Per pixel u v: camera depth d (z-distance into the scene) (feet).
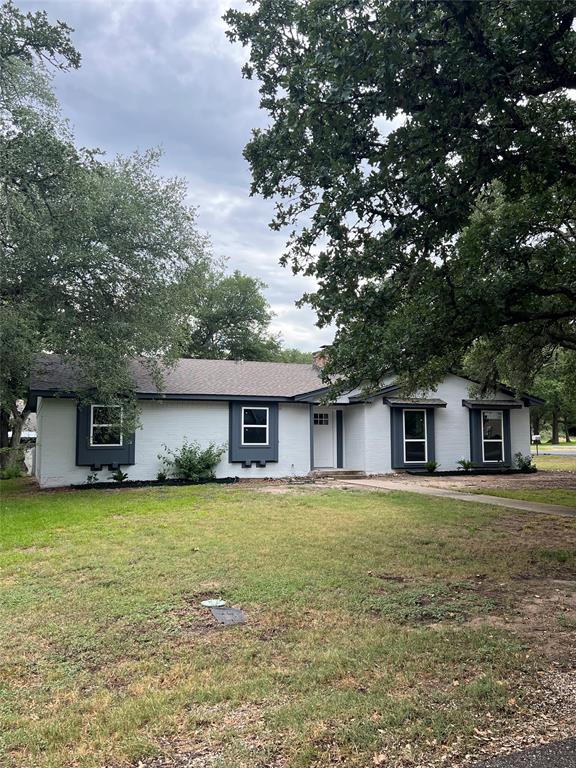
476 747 9.29
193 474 54.44
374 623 15.35
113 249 43.50
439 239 20.18
